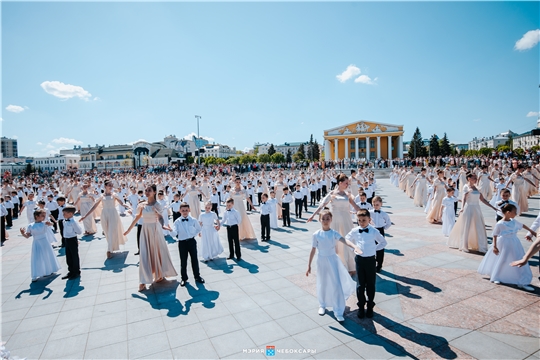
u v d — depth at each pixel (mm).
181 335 4109
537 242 3916
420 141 82625
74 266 6434
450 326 4055
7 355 3209
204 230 7418
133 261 7477
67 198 19469
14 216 16797
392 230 9523
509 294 4895
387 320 4281
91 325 4453
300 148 103812
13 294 5656
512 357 3395
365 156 72188
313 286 5590
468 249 7105
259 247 8328
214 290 5547
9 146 131250
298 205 12867
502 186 11734
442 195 10398
